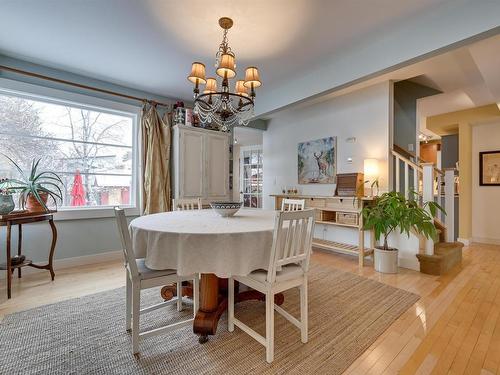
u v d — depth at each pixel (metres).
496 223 4.50
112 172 3.59
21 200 2.63
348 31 2.26
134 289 1.51
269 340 1.45
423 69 3.17
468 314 1.99
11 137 2.89
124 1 1.90
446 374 1.36
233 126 4.89
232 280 1.76
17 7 1.97
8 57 2.75
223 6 1.94
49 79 2.91
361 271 3.03
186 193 3.71
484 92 3.85
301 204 2.62
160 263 1.52
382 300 2.23
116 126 3.63
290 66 2.91
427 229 2.81
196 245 1.46
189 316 1.95
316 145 4.45
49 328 1.78
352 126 3.95
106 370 1.39
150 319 1.91
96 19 2.12
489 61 2.39
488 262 3.41
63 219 3.09
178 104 3.90
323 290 2.46
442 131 5.21
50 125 3.14
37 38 2.40
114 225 3.50
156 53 2.66
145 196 3.61
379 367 1.42
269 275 1.47
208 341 1.65
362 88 3.81
